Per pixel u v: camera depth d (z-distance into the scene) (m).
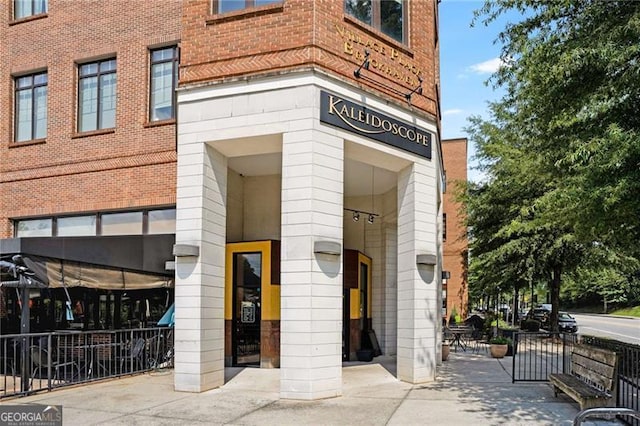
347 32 11.16
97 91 16.86
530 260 23.05
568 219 10.04
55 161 16.94
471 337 23.09
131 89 16.19
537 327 28.95
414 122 12.34
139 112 16.02
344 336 15.42
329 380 10.12
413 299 11.86
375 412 8.91
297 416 8.64
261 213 15.72
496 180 24.50
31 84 17.80
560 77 8.75
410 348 11.82
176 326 10.80
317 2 10.68
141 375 12.55
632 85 8.14
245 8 11.24
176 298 10.86
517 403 9.61
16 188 17.39
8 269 11.05
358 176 15.05
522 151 22.69
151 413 8.84
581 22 9.14
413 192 12.20
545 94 9.62
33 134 17.61
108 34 16.70
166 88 16.00
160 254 13.90
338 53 10.92
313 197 10.21
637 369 8.27
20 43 17.89
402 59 12.23
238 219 15.52
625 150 7.44
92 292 16.16
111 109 16.64
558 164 8.85
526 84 10.97
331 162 10.57
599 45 8.20
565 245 22.17
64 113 17.00
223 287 11.55
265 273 13.94
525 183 22.22
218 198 11.51
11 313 15.41
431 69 12.99
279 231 15.52
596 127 8.76
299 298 10.07
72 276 11.89
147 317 16.06
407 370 11.87
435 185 12.70
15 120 17.89
